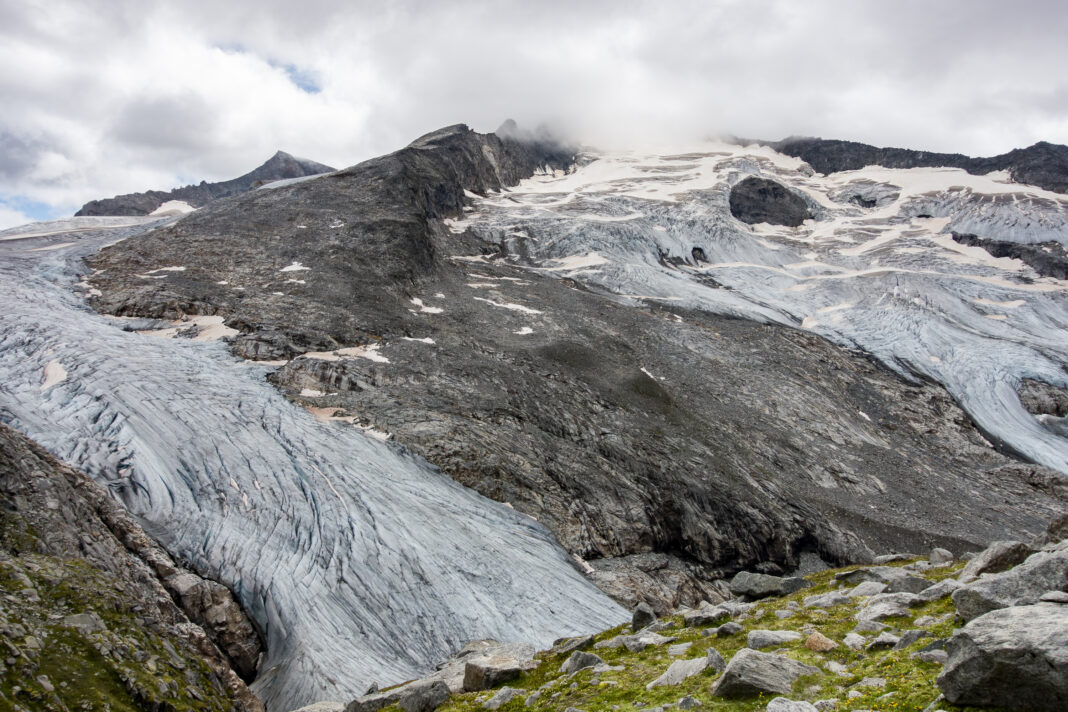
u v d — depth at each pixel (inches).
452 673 792.3
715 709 437.7
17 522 908.6
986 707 349.7
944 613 542.6
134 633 803.4
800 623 615.8
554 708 535.2
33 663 635.5
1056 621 354.9
